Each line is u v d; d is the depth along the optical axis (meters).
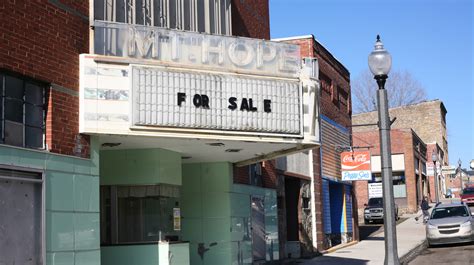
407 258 21.97
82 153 11.75
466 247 25.14
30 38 10.73
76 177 11.48
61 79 11.40
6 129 10.20
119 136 12.27
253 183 19.69
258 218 19.67
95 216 11.89
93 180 11.94
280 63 14.12
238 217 17.94
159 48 12.70
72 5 11.87
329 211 27.70
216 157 16.56
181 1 14.58
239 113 13.32
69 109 11.54
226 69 13.30
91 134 11.92
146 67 12.38
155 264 14.11
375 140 52.72
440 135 75.00
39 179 10.59
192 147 14.43
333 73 29.08
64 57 11.53
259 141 13.57
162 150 14.54
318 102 14.62
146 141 13.14
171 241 14.59
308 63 14.54
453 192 75.25
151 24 13.60
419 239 28.80
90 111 11.80
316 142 14.38
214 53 13.28
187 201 17.62
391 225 12.05
